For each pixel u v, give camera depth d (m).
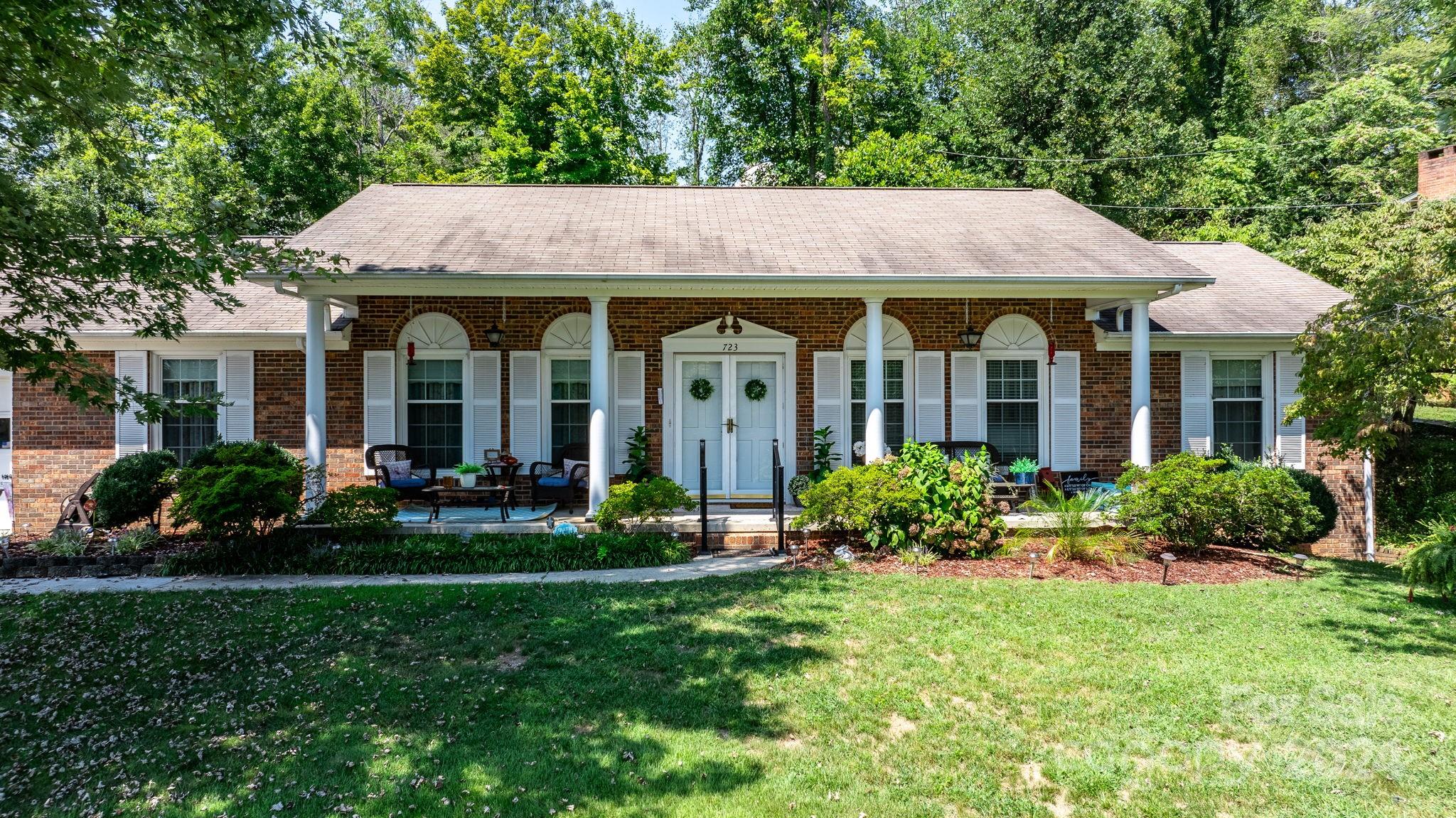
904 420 12.74
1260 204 27.48
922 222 12.80
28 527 11.88
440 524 10.07
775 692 5.45
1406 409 14.10
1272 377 12.73
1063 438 12.62
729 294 10.47
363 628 6.85
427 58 25.25
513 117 25.47
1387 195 24.45
